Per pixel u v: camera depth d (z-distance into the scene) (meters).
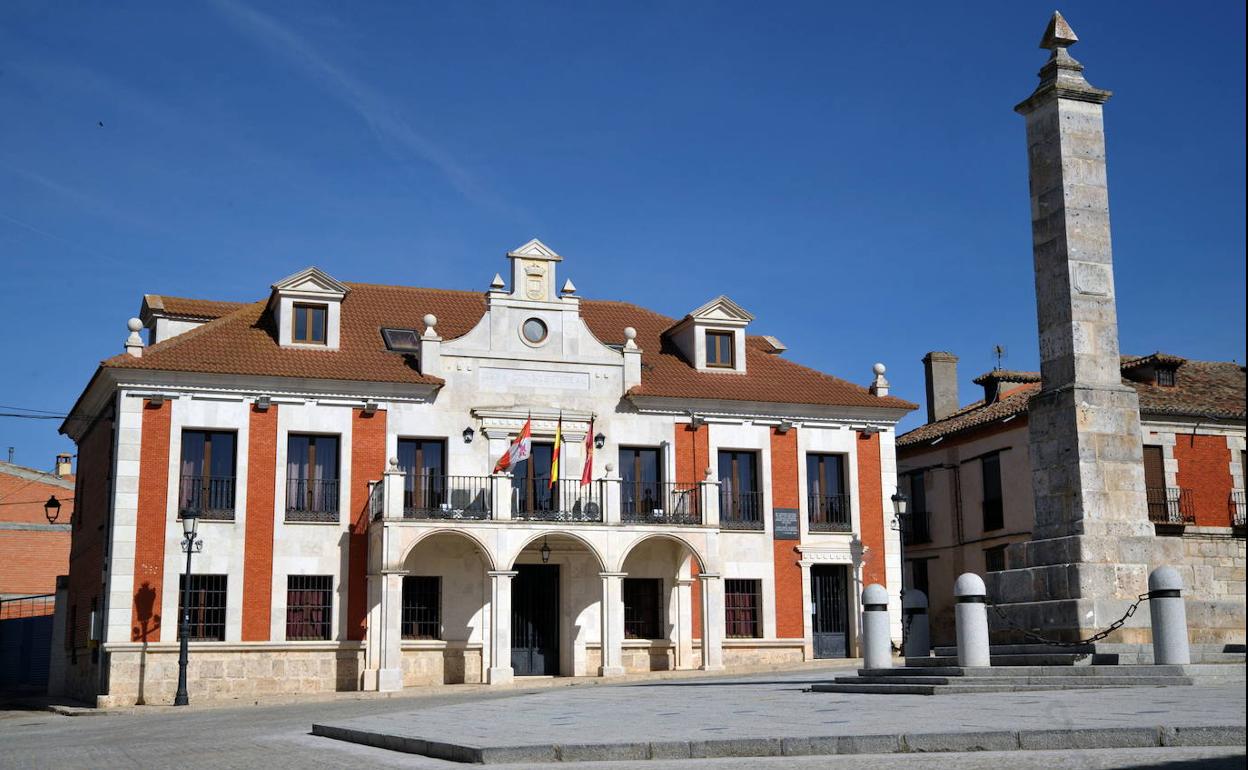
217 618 32.88
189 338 34.88
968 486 44.47
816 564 38.28
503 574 33.28
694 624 36.59
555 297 37.34
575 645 35.53
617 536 34.56
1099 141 23.20
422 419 35.28
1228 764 10.12
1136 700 15.01
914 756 11.25
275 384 34.03
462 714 17.70
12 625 47.19
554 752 11.84
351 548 34.00
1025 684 18.00
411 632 34.19
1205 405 41.59
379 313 38.53
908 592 23.09
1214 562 22.64
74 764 13.52
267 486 33.66
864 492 39.06
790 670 33.56
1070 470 22.00
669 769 10.93
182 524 32.44
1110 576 21.20
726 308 39.75
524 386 36.47
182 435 33.34
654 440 37.38
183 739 17.08
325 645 33.19
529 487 35.09
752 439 38.25
